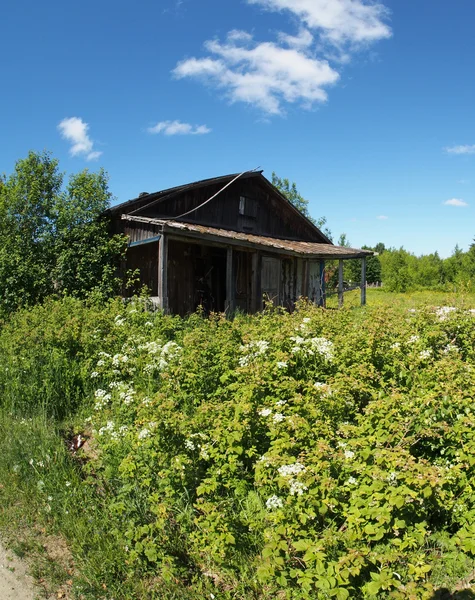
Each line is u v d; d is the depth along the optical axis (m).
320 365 5.11
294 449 3.55
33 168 14.34
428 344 5.71
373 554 2.85
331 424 4.01
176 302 14.92
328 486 2.96
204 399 4.87
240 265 16.42
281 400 4.00
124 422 4.74
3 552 3.54
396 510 2.91
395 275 44.94
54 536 3.69
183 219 14.86
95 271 13.64
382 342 5.52
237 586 3.09
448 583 3.00
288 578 2.97
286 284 17.23
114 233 14.70
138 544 3.23
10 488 4.27
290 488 3.00
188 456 3.64
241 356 5.31
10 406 6.22
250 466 3.99
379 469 3.07
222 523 3.13
